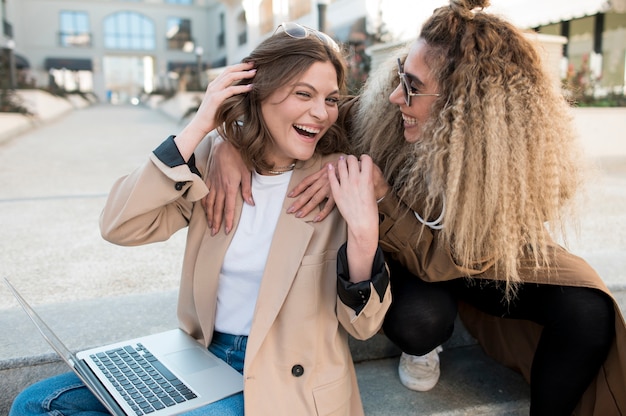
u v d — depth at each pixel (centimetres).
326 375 123
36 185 521
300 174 134
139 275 258
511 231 121
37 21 3148
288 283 122
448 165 119
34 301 221
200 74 1798
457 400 164
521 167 117
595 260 238
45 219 380
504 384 174
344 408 124
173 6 3347
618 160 704
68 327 176
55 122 1436
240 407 115
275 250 125
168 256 292
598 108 739
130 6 3284
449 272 136
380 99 144
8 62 1422
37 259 283
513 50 121
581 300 135
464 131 117
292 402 118
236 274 132
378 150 145
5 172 599
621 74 1034
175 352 136
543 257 131
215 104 125
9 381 154
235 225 134
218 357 135
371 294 114
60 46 3216
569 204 133
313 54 119
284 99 121
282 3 1762
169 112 1797
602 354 135
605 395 138
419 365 165
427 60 124
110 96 3575
